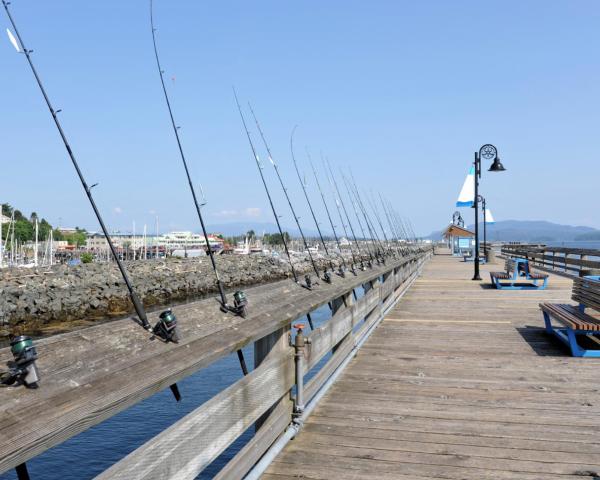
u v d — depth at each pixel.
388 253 15.12
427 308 9.75
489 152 16.02
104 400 1.60
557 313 6.35
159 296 31.25
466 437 3.57
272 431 3.20
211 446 2.33
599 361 5.68
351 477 2.98
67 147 2.61
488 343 6.64
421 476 2.99
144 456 1.85
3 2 2.47
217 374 10.16
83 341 1.83
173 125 3.85
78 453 6.92
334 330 4.82
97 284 29.39
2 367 1.50
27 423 1.35
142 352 1.99
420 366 5.51
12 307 23.00
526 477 2.98
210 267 42.50
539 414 4.02
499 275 13.23
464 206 20.45
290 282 4.25
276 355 3.38
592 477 2.98
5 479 5.95
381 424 3.82
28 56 2.52
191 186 3.71
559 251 17.98
